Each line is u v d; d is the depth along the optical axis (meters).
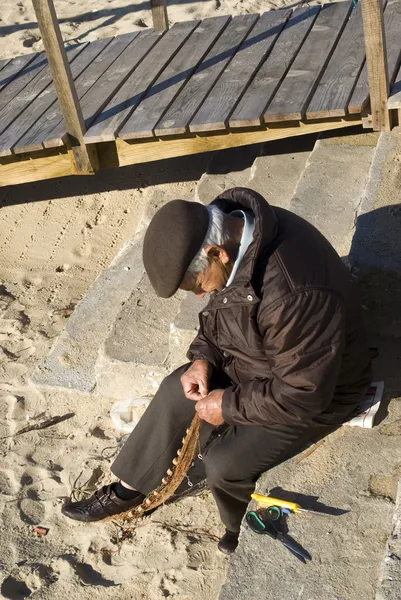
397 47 5.23
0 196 6.76
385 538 2.73
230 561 2.79
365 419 3.10
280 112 4.94
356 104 4.78
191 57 6.03
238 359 3.03
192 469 3.87
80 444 4.20
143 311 4.50
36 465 4.12
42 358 5.00
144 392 4.28
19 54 8.87
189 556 3.49
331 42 5.69
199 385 3.14
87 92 5.90
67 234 6.25
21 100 6.19
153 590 3.39
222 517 3.27
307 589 2.64
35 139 5.53
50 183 6.72
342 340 2.65
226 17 6.57
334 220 4.34
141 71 6.03
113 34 8.80
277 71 5.49
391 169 4.30
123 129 5.34
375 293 3.66
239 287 2.63
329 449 3.07
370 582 2.61
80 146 5.50
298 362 2.63
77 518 3.67
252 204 2.68
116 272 5.16
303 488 2.96
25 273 5.97
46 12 4.88
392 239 3.83
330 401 2.75
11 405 4.58
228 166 5.86
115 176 6.56
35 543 3.71
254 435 3.01
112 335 4.39
